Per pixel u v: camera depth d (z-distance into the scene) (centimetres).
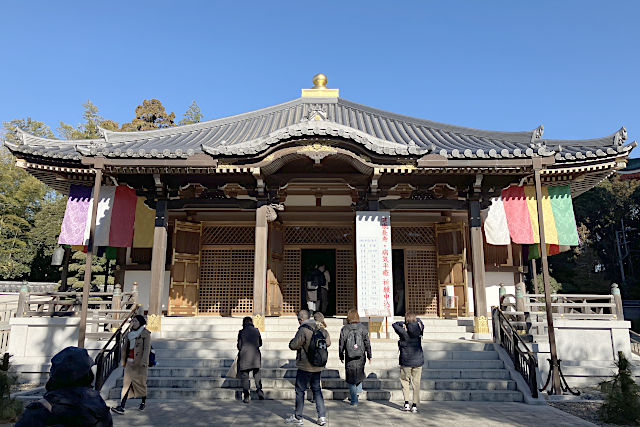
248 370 859
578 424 738
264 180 1331
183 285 1631
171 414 777
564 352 1142
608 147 1268
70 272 3269
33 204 3819
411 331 824
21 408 779
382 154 1220
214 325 1375
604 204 4250
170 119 3781
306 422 727
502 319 1112
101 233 1358
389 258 1313
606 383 845
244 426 696
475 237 1345
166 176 1348
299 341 720
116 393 919
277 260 1711
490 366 1049
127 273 1669
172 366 1045
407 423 725
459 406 870
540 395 925
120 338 1043
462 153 1214
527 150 1181
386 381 952
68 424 234
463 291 1608
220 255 1739
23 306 1191
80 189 1405
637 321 2705
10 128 4122
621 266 4094
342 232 1792
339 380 947
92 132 4256
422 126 1823
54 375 246
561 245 1491
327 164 1319
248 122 1889
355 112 1980
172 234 1694
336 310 1739
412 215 1739
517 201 1412
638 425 768
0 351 1303
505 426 717
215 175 1331
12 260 3269
